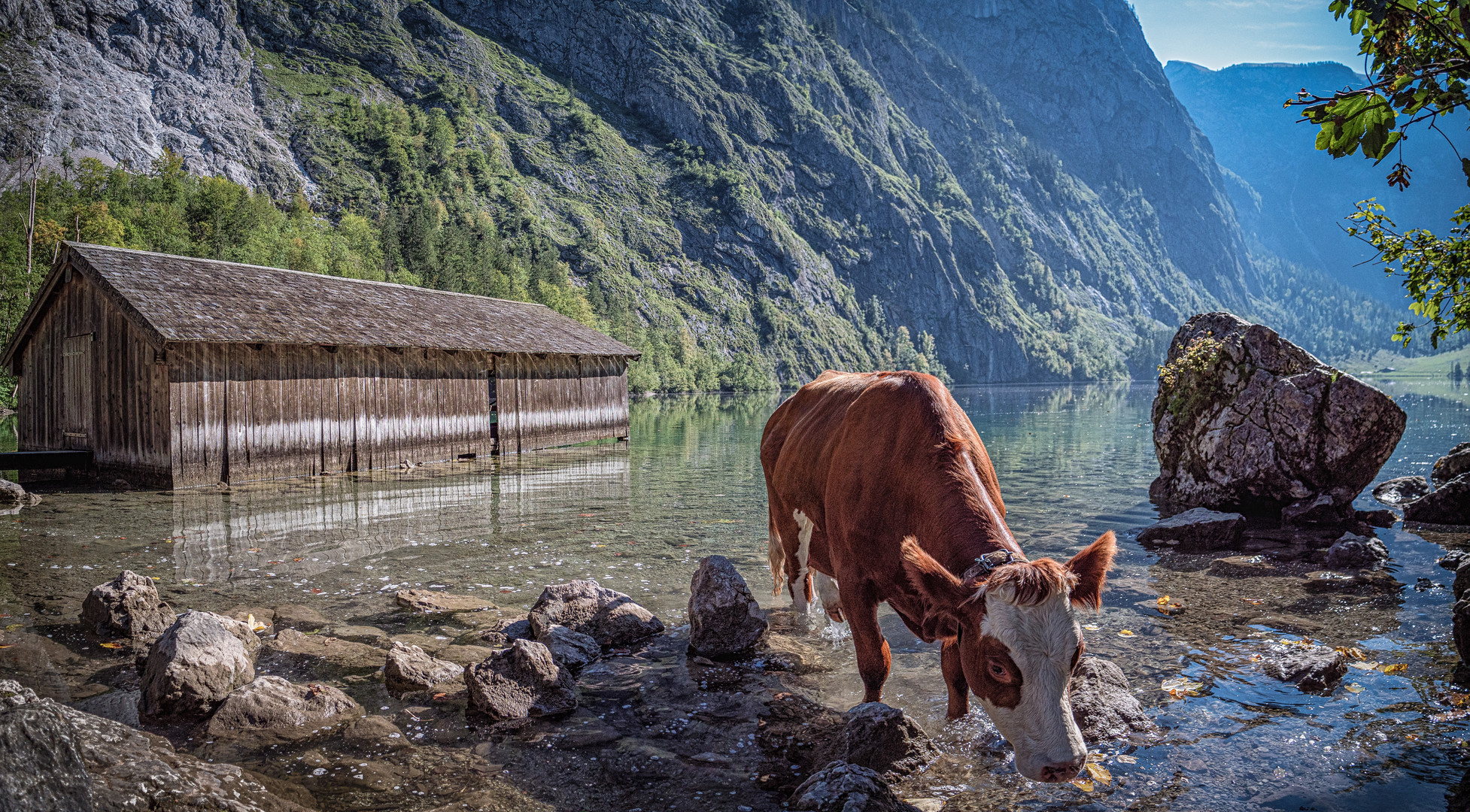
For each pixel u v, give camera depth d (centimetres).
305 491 1521
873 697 464
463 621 665
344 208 12450
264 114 13638
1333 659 516
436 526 1127
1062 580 313
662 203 17275
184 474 1563
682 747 432
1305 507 1132
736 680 534
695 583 606
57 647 590
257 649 584
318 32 16025
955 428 441
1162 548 948
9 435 2631
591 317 11250
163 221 7825
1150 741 428
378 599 734
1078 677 478
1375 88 335
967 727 451
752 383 13288
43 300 1762
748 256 17288
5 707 291
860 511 453
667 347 12181
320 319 1869
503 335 2386
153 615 638
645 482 1667
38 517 1217
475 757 420
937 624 350
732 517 1213
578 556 927
